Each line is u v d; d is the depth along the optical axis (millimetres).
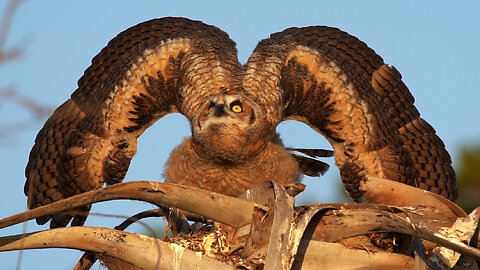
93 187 10859
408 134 11391
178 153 11000
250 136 10461
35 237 7445
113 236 7605
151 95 11086
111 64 11789
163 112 11141
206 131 10445
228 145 10430
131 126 10945
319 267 7711
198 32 11695
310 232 7797
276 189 7562
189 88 10914
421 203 9227
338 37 11906
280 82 11062
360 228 7762
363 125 11008
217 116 10445
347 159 10898
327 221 7820
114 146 10828
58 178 11055
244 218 8023
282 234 7230
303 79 11180
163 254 7590
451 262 7934
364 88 11234
